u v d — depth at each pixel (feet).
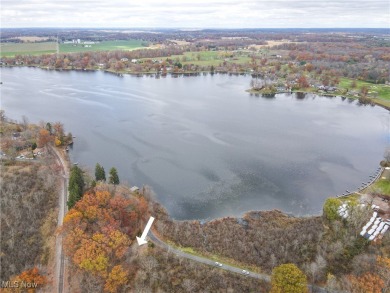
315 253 307.37
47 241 320.70
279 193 415.64
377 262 276.82
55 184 403.95
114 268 265.75
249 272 285.02
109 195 343.26
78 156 506.48
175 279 273.54
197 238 325.01
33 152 486.38
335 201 352.69
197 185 429.38
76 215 302.86
